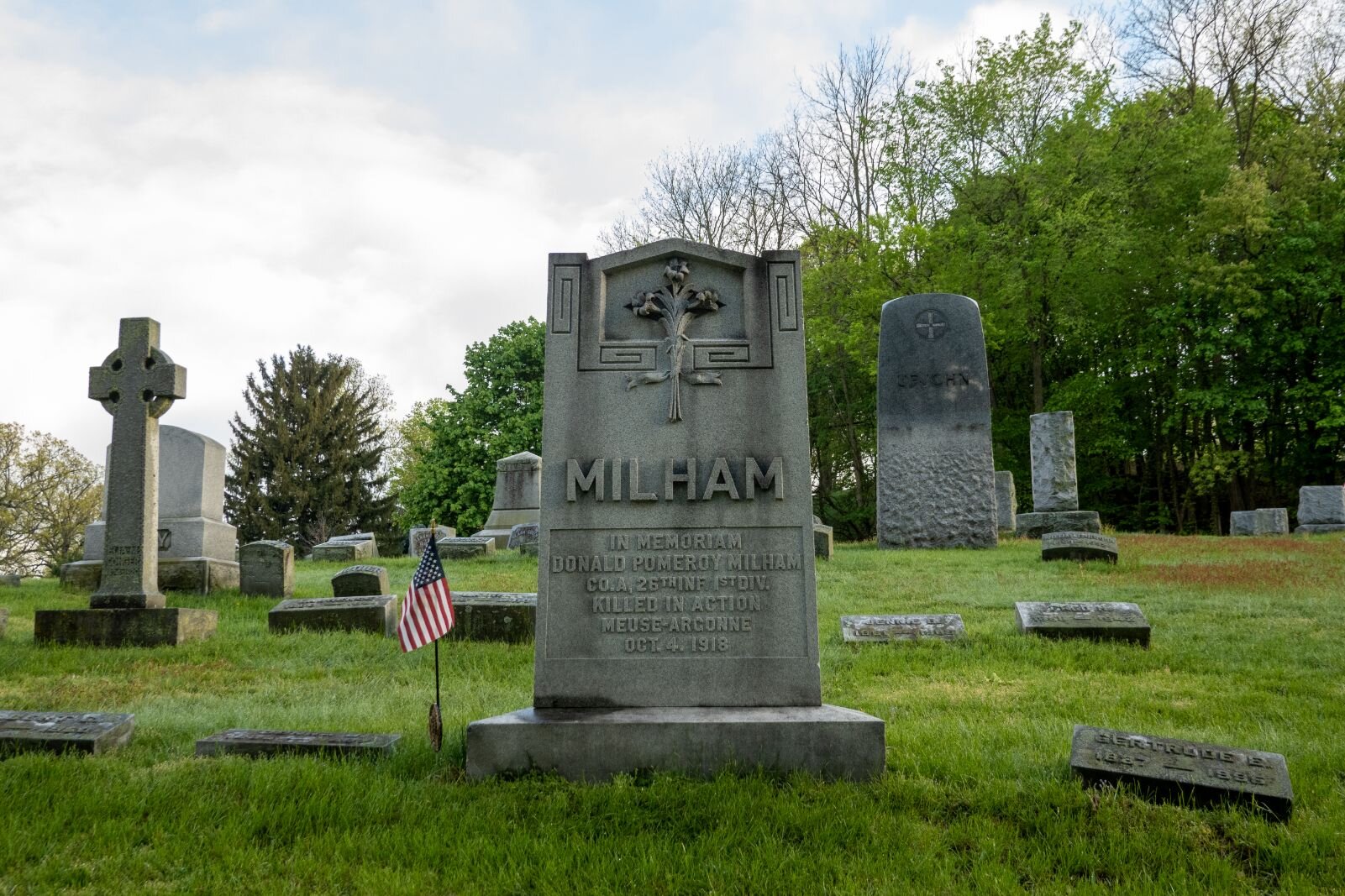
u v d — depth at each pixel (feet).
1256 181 108.47
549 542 21.75
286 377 205.57
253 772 18.88
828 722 19.58
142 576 40.40
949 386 74.54
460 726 23.86
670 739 19.60
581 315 22.62
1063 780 18.74
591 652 21.36
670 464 22.02
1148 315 122.83
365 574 44.42
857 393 146.51
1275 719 25.03
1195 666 32.35
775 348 22.40
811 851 15.72
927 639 36.37
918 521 73.77
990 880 14.65
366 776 19.17
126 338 42.19
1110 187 115.65
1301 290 107.45
